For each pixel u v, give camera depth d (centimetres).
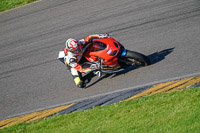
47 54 4506
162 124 2381
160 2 4841
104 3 5450
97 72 3341
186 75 3080
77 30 4878
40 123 3011
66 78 3834
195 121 2280
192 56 3356
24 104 3591
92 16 5138
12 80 4153
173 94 2781
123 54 3228
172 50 3600
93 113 2906
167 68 3294
